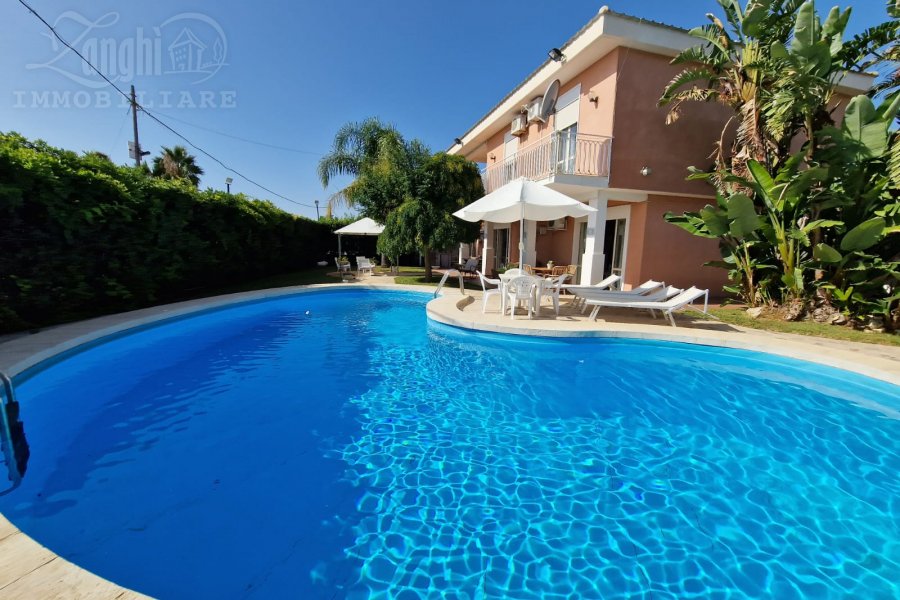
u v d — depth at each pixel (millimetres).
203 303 9711
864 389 5195
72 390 4984
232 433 3947
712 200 12086
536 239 17375
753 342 6430
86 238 7555
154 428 4020
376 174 16422
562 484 3193
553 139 11430
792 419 4418
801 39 7445
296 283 15133
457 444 3805
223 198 12359
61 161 7230
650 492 3107
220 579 2223
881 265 7312
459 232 14094
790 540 2605
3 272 6191
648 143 11109
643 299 8492
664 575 2312
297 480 3182
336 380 5469
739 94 9070
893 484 3240
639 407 4699
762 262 9367
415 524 2707
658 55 10852
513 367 6070
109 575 2223
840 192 7863
